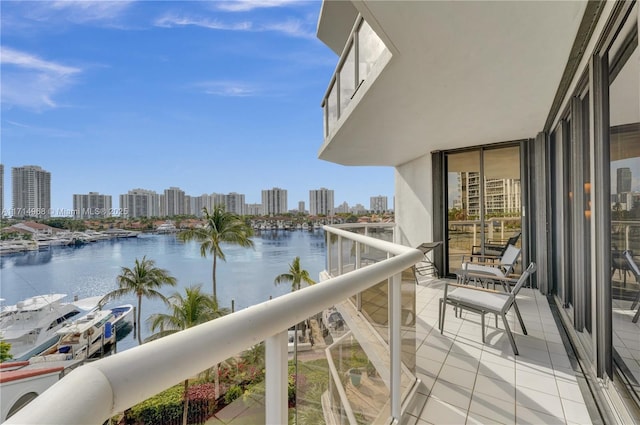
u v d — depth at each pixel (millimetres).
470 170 5746
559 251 3865
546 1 1822
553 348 2730
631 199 1655
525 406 1957
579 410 1912
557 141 3928
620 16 1676
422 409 1938
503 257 4867
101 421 429
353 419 1373
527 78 2822
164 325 13422
